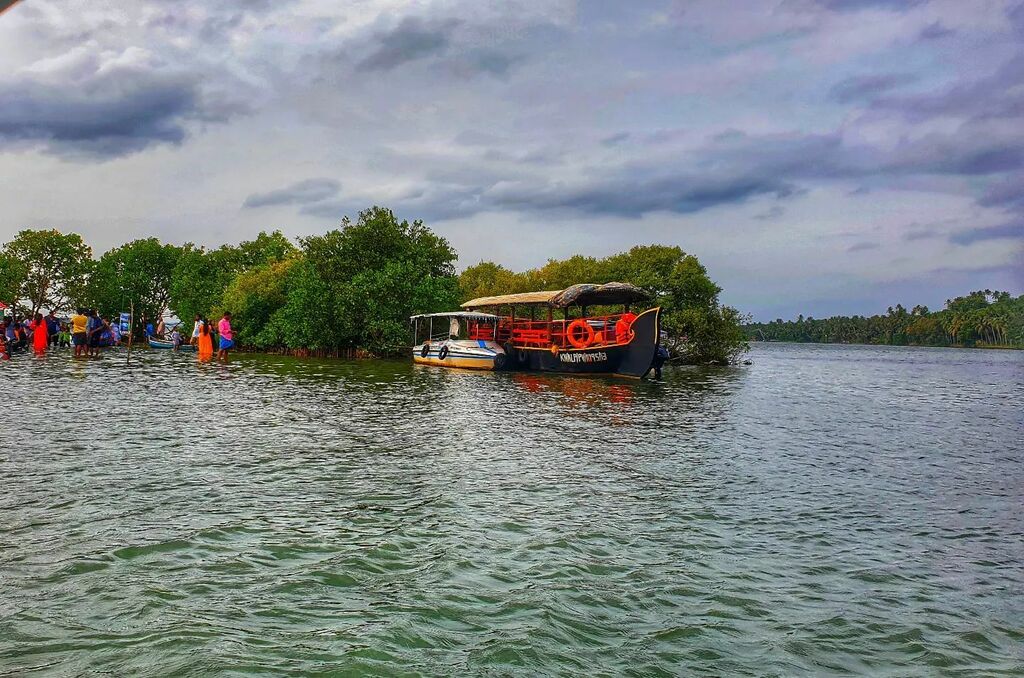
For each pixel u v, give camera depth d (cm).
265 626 627
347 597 699
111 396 2266
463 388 3044
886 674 579
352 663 564
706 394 3017
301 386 2908
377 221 5809
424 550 845
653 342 3541
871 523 1020
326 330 5438
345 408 2194
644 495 1146
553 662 579
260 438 1580
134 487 1099
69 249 8462
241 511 988
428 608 676
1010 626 675
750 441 1730
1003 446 1736
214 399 2303
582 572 786
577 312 5522
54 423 1677
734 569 812
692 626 655
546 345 4100
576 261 6209
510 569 789
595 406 2441
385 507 1033
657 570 800
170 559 790
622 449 1566
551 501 1091
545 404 2473
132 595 685
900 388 3769
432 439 1642
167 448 1420
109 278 8750
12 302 8081
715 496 1154
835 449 1648
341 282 5544
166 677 532
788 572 808
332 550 838
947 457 1571
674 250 5572
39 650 569
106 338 6188
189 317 7044
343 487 1146
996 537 962
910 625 672
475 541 884
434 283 5553
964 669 590
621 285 3869
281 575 754
